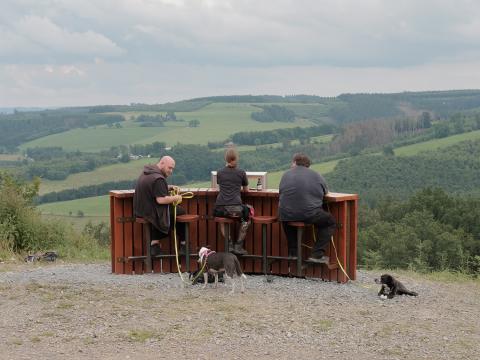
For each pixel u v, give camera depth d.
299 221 9.23
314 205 9.13
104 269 10.20
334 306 7.94
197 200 10.03
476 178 100.12
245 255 9.78
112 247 9.78
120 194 9.54
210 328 6.74
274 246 9.98
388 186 99.44
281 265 9.91
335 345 6.39
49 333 6.41
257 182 10.02
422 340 6.70
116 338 6.32
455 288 10.01
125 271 9.73
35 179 15.82
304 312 7.55
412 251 40.31
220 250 10.08
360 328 7.00
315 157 127.19
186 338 6.39
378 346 6.43
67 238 14.19
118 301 7.71
